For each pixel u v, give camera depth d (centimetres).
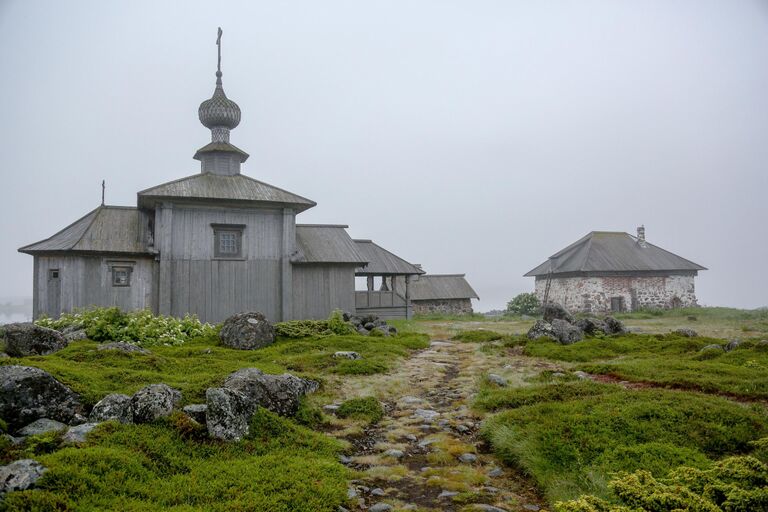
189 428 650
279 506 512
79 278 2025
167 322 1716
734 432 677
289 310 2300
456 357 1511
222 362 1160
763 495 421
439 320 3366
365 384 1106
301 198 2344
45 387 668
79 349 1140
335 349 1520
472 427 845
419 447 763
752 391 900
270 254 2311
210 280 2189
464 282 4503
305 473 601
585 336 1811
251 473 581
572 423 732
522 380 1138
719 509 418
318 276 2425
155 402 678
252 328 1586
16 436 612
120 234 2170
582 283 4069
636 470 545
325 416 879
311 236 2614
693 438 670
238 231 2266
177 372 1032
